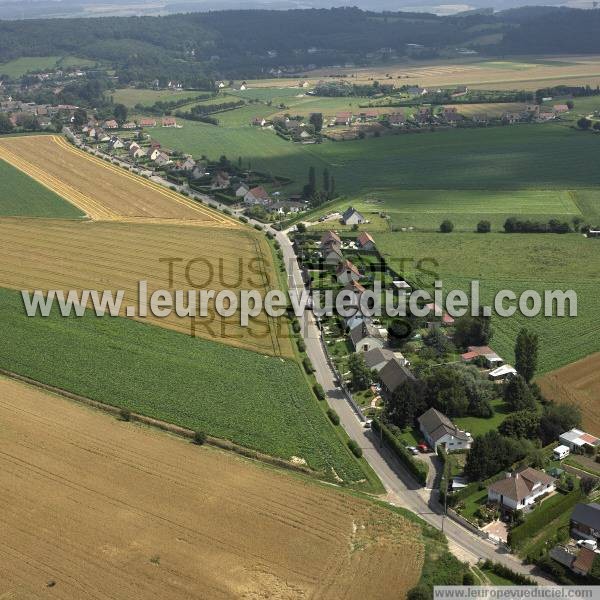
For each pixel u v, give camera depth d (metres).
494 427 125.50
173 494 107.25
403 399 126.75
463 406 128.00
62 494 107.19
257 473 112.88
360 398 135.75
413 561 94.44
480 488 109.75
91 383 139.62
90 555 95.19
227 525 100.75
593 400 132.62
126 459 115.88
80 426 125.50
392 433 123.62
